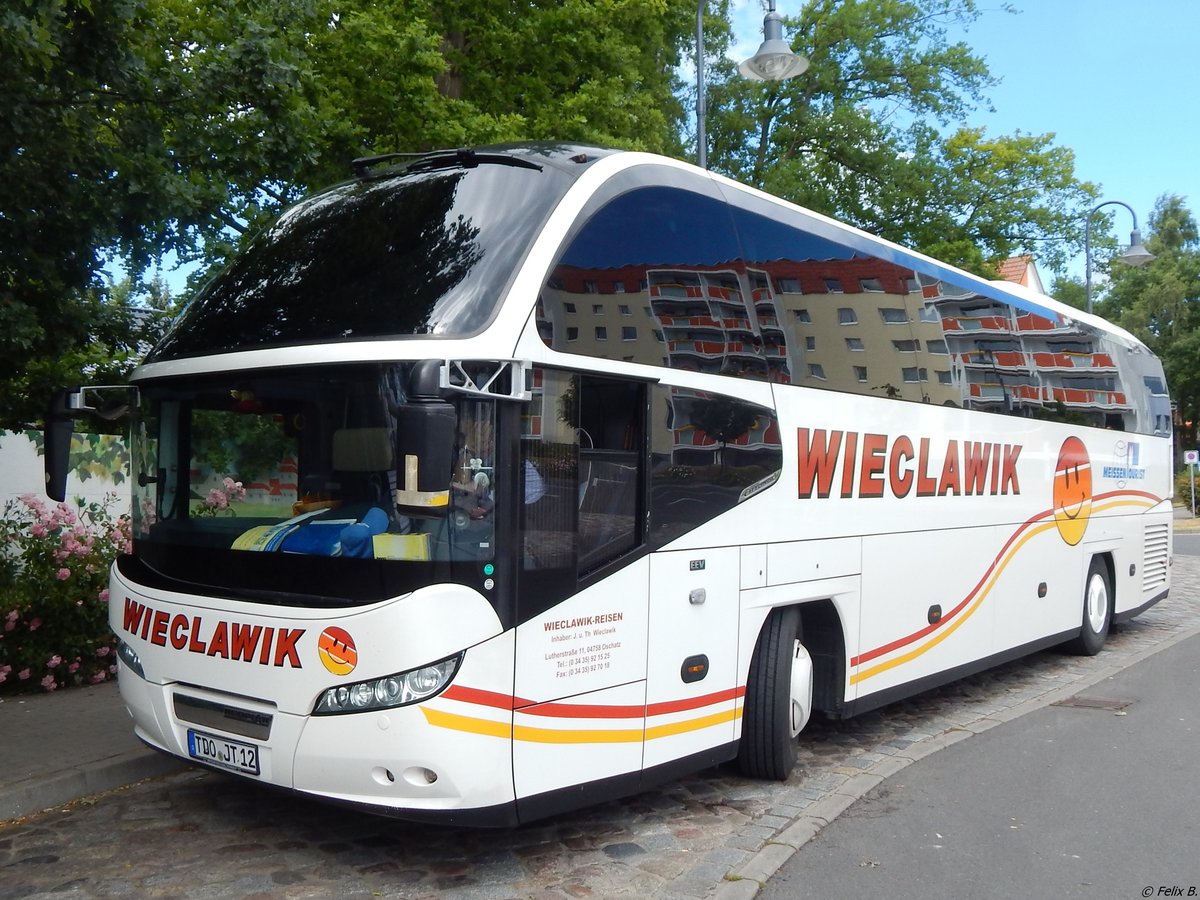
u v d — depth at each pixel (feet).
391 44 40.27
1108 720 28.71
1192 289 174.60
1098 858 18.21
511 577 15.30
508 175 17.76
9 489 34.94
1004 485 31.91
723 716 19.72
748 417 20.63
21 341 22.06
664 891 16.20
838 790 21.70
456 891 16.12
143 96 24.06
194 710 16.66
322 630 14.99
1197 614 52.06
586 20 46.80
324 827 18.80
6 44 18.71
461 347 14.99
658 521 18.16
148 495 18.13
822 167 95.45
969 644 29.71
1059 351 36.86
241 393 16.72
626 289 17.95
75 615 28.12
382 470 15.08
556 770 16.02
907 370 26.94
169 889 16.06
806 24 96.58
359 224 18.13
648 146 53.36
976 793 21.89
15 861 17.17
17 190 22.24
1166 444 47.16
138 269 25.94
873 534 24.84
